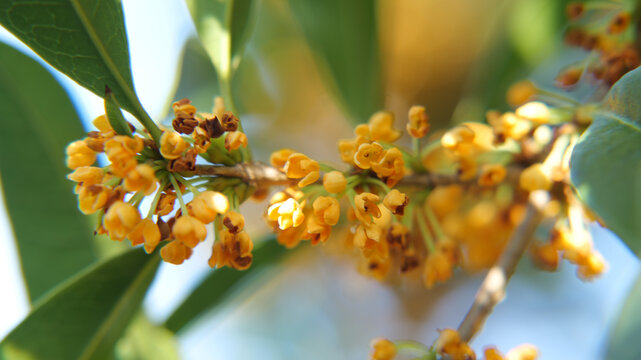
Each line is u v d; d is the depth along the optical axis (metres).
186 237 0.23
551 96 0.28
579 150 0.22
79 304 0.26
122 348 0.28
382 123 0.25
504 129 0.26
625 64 0.27
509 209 0.29
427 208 0.26
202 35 0.27
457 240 0.29
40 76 0.30
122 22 0.24
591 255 0.26
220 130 0.24
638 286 0.29
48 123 0.30
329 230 0.24
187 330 0.30
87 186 0.23
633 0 0.27
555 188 0.27
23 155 0.30
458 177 0.26
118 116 0.23
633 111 0.23
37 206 0.30
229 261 0.23
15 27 0.24
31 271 0.30
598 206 0.21
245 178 0.24
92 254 0.30
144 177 0.23
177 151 0.23
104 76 0.24
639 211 0.21
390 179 0.24
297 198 0.24
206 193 0.23
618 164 0.22
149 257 0.26
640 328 0.29
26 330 0.26
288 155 0.24
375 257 0.24
